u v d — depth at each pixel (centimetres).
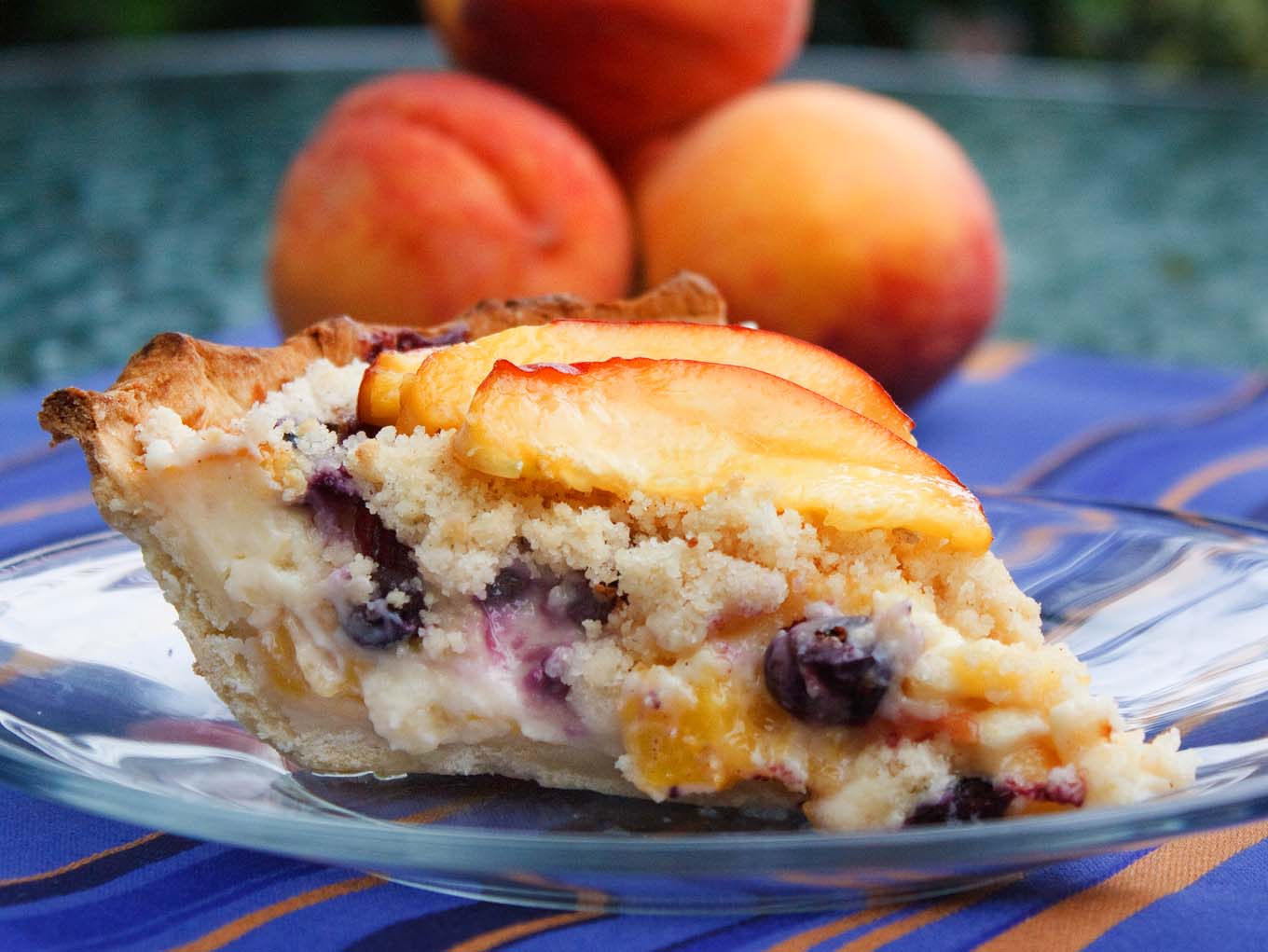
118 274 55
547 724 28
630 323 30
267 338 50
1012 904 25
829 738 27
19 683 28
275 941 25
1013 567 31
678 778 28
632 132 46
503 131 43
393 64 86
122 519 29
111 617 30
